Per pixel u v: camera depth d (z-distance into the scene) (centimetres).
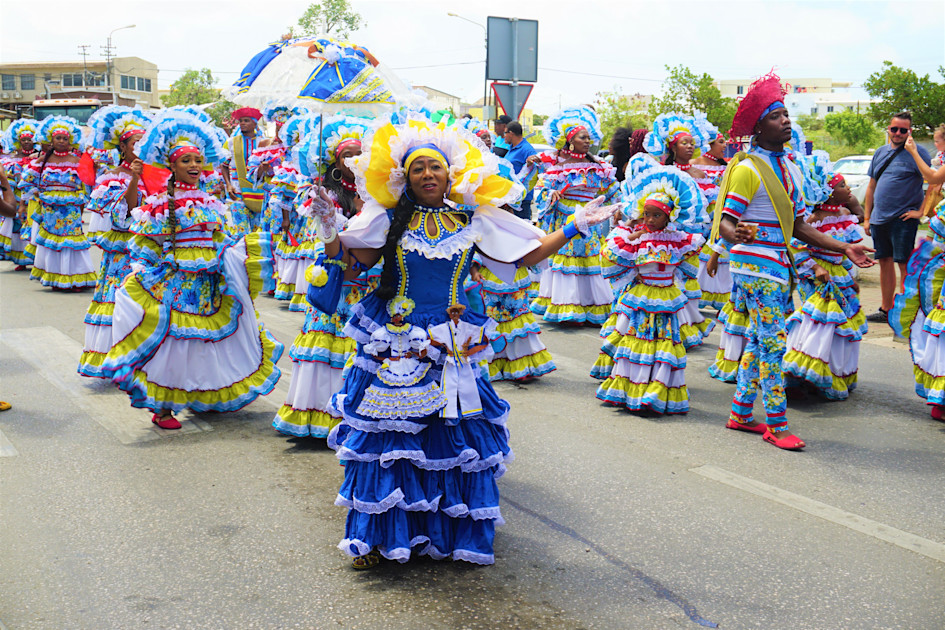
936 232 573
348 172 467
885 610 330
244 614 322
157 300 536
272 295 1067
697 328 809
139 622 315
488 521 362
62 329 855
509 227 370
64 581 346
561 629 314
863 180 2209
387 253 352
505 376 682
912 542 391
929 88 2116
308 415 512
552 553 376
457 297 361
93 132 692
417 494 350
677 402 591
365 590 341
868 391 659
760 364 529
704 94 2869
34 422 558
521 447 519
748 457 505
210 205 540
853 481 467
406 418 346
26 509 418
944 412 580
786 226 519
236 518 410
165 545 380
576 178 879
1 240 1279
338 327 506
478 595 338
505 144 1077
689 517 416
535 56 1137
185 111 555
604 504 431
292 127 592
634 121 3531
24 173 1095
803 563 369
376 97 446
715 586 348
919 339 593
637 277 598
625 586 347
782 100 516
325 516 414
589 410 604
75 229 1090
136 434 536
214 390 553
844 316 621
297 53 447
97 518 408
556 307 900
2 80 8375
